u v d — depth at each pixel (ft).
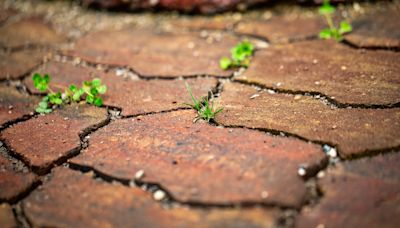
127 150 1.85
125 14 2.91
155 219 1.61
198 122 1.95
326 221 1.57
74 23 2.88
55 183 1.76
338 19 2.58
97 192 1.71
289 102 2.02
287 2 2.74
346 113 1.92
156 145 1.86
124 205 1.66
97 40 2.66
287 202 1.62
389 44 2.29
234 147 1.81
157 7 2.86
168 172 1.74
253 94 2.09
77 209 1.66
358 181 1.67
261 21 2.69
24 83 2.31
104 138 1.92
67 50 2.58
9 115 2.08
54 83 2.29
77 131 1.96
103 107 2.10
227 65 2.27
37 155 1.86
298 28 2.56
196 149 1.82
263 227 1.57
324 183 1.67
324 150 1.78
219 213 1.61
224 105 2.04
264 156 1.76
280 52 2.36
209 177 1.71
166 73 2.29
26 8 3.10
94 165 1.80
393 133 1.80
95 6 2.95
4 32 2.81
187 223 1.60
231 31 2.63
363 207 1.59
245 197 1.64
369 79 2.08
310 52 2.33
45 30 2.82
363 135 1.81
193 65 2.34
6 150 1.91
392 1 2.63
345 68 2.17
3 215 1.67
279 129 1.87
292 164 1.73
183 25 2.75
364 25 2.48
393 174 1.67
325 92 2.03
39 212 1.67
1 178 1.79
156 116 2.01
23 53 2.58
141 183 1.73
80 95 2.16
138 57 2.45
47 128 1.99
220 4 2.78
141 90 2.19
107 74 2.34
